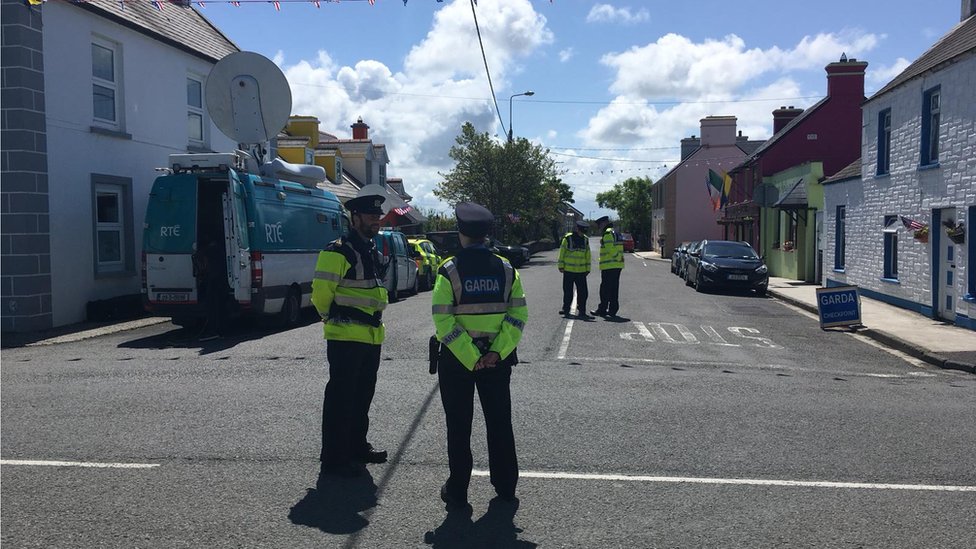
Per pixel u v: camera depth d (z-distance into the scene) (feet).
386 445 19.79
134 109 52.01
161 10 57.57
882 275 58.70
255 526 14.46
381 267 18.24
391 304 59.31
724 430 21.52
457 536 14.07
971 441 20.62
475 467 18.22
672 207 172.24
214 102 47.01
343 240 17.70
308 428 21.25
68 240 45.85
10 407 23.68
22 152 42.45
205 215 41.73
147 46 53.42
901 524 14.78
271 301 42.01
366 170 117.50
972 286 44.14
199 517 14.89
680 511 15.38
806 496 16.29
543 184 160.56
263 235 41.27
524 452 19.30
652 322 47.73
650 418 22.82
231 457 18.65
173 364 31.45
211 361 32.17
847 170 69.36
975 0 56.29
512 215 152.66
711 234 163.94
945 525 14.74
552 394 26.12
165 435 20.51
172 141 56.44
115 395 25.40
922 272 50.88
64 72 45.50
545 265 129.90
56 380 28.09
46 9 43.96
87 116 47.52
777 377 30.30
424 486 16.75
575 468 18.06
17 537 13.89
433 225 167.94
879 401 25.76
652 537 14.08
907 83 52.54
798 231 85.66
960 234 44.78
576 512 15.29
